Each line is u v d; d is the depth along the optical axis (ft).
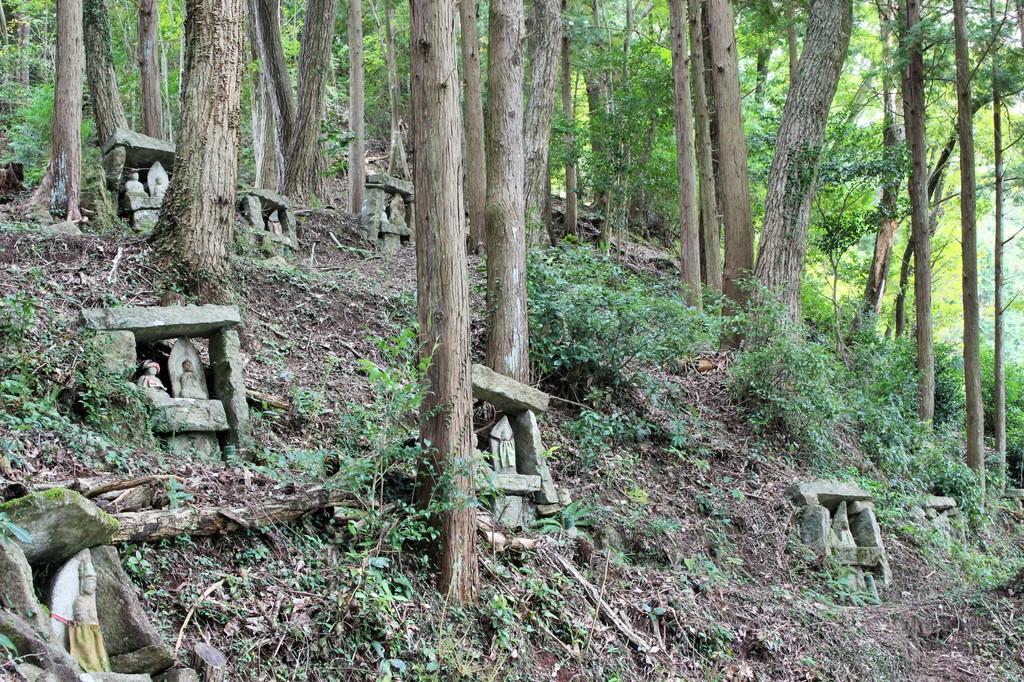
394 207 55.11
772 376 40.55
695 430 37.81
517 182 33.58
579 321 35.40
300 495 20.76
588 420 32.78
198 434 23.48
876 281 76.95
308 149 54.65
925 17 57.21
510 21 33.50
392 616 19.67
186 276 30.30
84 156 41.37
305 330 33.53
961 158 53.31
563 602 23.94
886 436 47.62
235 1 31.42
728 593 28.60
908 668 28.81
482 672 20.04
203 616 17.19
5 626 12.96
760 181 71.56
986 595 33.60
